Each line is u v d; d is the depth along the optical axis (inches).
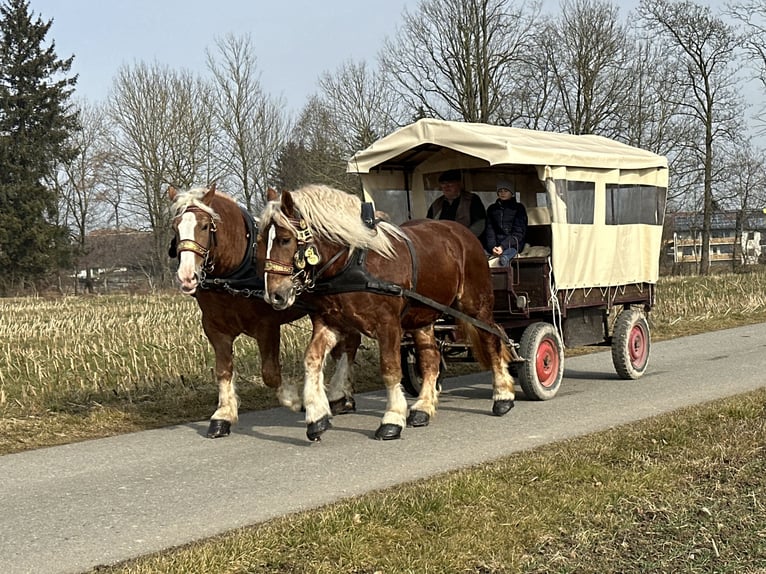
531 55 1249.4
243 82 1480.1
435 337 348.5
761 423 279.1
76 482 249.9
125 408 363.6
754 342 532.7
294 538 184.9
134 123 1478.8
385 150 355.6
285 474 249.6
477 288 327.6
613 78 1332.4
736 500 207.2
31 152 1624.0
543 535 186.9
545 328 351.9
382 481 238.1
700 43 1344.7
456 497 210.5
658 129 1387.8
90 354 511.2
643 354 410.3
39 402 374.6
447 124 338.3
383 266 283.9
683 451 248.5
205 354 502.0
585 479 225.5
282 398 323.6
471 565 173.2
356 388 408.8
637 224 404.5
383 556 176.1
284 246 261.6
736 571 169.0
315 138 1296.8
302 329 576.1
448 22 1189.7
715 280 1054.4
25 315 803.4
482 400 366.6
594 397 359.9
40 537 198.7
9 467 270.7
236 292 287.9
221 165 1497.3
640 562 173.8
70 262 1625.2
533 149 332.5
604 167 372.8
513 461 245.6
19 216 1587.1
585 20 1321.4
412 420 309.9
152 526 204.8
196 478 249.0
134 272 1819.6
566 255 352.2
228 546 180.5
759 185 1481.3
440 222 327.6
